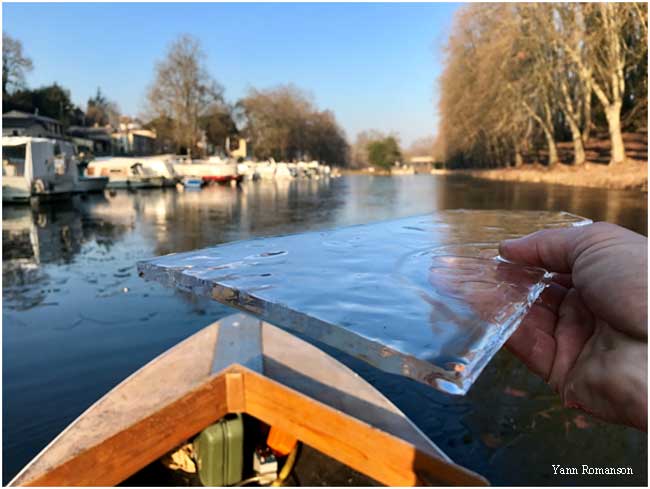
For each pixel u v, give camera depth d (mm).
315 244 1144
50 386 3158
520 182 25328
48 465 1680
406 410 2828
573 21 18375
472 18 28562
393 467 1635
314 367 2568
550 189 18547
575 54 18516
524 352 1020
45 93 44438
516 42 22016
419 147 85750
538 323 1021
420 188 25641
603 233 861
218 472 1935
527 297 751
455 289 781
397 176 52531
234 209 14945
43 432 2643
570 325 981
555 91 22906
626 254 783
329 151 61312
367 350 557
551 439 2535
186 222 11742
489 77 25438
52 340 3959
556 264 935
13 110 37938
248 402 1919
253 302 712
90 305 4852
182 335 4078
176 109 40375
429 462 1578
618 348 781
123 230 10406
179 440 1770
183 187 25391
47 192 15453
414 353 530
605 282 775
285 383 2375
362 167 79875
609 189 16609
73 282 5777
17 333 4109
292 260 966
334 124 63219
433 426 2684
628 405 752
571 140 27438
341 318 623
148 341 3945
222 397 1889
